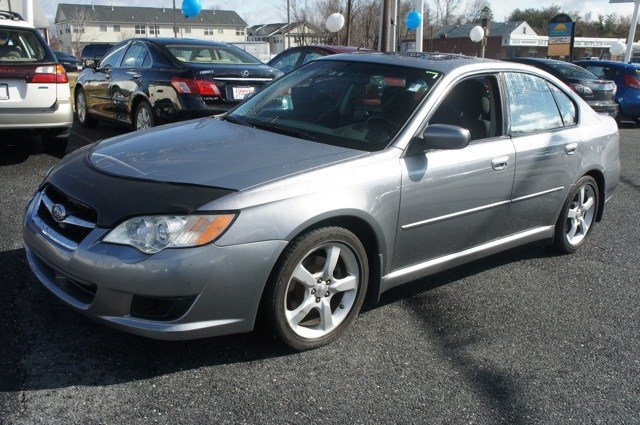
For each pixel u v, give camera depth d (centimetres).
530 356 337
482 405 288
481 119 405
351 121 368
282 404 275
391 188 332
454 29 5016
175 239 270
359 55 436
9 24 662
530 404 292
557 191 460
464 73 392
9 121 651
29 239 316
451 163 363
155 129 397
